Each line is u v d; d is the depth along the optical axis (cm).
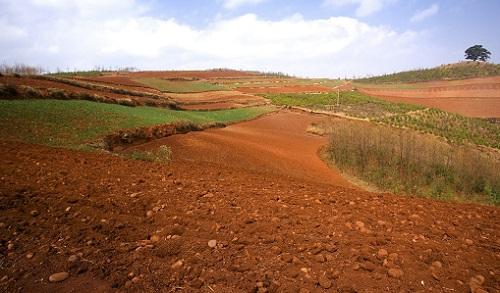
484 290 387
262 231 547
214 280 402
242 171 1339
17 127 1567
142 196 693
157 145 1977
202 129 2914
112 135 1814
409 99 8012
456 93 8288
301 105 6341
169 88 5862
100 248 465
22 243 467
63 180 765
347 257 459
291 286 393
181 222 569
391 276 414
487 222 660
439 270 433
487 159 2538
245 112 4694
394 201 809
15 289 373
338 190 967
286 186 962
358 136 2716
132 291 377
